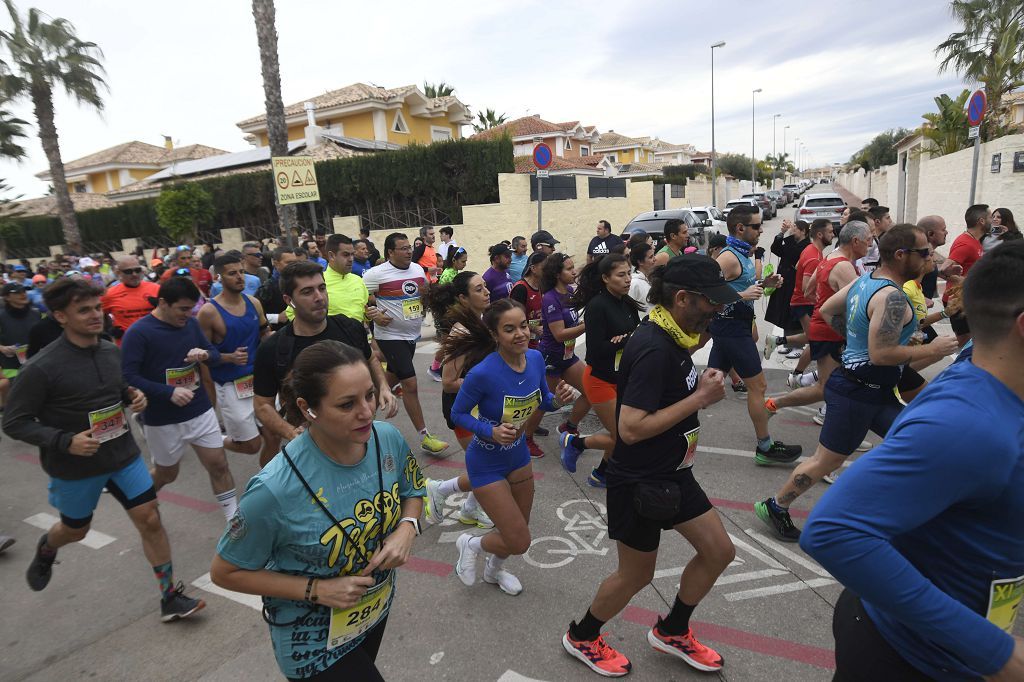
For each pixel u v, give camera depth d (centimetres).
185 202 1941
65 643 338
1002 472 122
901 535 140
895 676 149
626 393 246
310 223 1916
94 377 323
